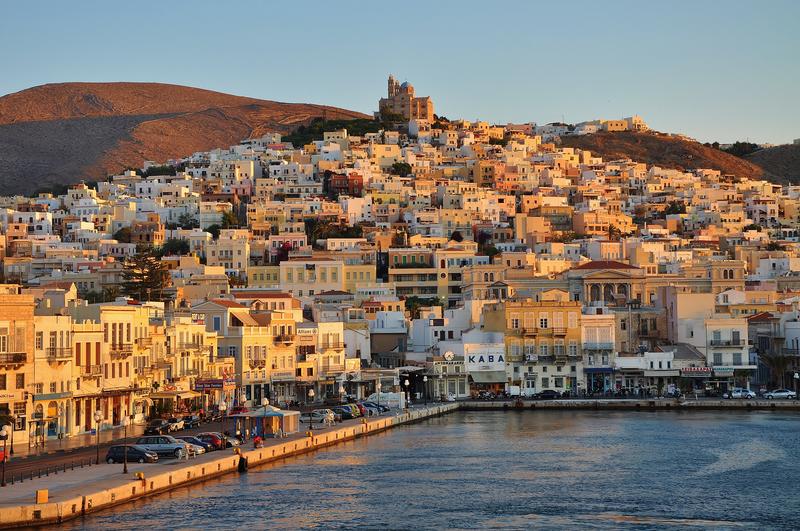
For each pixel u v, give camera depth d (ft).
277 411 635.66
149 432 613.11
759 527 428.97
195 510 442.09
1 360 561.02
